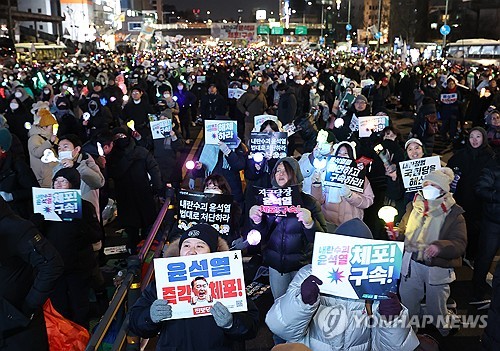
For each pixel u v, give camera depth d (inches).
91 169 269.1
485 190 237.3
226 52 3043.8
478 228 269.1
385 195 288.8
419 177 255.9
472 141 269.0
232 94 757.9
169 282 128.8
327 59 2146.9
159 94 755.4
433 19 3223.4
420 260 201.0
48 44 2652.6
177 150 394.6
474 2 2719.0
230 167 307.7
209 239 135.8
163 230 284.7
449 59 1699.1
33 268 153.9
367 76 1227.2
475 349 214.8
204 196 214.1
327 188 249.8
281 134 287.1
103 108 513.3
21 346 151.0
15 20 2856.8
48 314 185.0
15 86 682.2
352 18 4685.0
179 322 132.0
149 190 303.6
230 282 129.7
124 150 296.7
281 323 127.6
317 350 131.9
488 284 272.4
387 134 297.9
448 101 663.8
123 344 180.2
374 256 128.0
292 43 4564.5
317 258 129.8
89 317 234.2
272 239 202.4
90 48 2955.2
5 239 145.6
